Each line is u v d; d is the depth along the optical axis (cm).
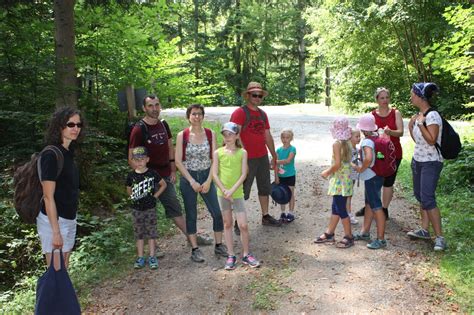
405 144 1058
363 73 2045
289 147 616
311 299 405
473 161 757
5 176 668
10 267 520
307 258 496
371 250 505
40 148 752
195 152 494
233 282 449
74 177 371
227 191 474
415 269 450
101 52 939
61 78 774
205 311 399
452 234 528
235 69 3506
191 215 506
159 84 1100
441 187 723
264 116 570
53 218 348
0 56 750
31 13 827
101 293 445
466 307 374
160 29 1130
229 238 486
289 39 3459
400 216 621
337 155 497
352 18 1861
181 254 534
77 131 361
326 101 2273
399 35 1853
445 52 887
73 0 789
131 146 500
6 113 714
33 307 426
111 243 537
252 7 3269
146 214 493
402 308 381
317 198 740
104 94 982
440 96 1702
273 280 446
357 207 677
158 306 413
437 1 1595
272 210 692
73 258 514
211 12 3300
